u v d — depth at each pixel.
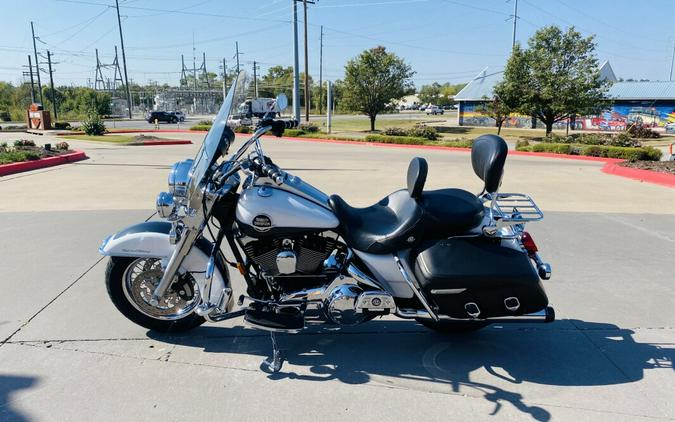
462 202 3.48
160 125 46.66
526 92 30.62
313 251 3.42
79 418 2.82
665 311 4.33
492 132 38.97
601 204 8.80
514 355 3.64
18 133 33.16
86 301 4.32
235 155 3.41
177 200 3.46
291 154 18.42
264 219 3.30
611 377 3.36
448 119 61.56
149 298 3.76
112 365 3.38
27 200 8.52
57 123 38.12
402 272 3.35
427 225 3.34
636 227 7.09
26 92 86.69
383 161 15.92
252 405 2.98
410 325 4.10
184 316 3.77
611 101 30.86
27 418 2.81
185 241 3.46
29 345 3.60
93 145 22.52
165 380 3.22
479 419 2.89
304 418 2.87
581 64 29.30
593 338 3.88
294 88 33.62
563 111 29.86
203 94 85.25
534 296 3.32
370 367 3.45
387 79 37.94
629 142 23.09
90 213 7.48
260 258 3.44
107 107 72.00
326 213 3.37
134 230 3.64
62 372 3.28
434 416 2.91
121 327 3.90
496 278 3.25
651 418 2.92
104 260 5.34
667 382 3.29
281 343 3.75
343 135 32.06
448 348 3.73
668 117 37.28
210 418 2.85
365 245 3.38
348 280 3.63
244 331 3.93
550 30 29.58
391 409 2.97
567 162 17.17
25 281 4.75
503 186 10.81
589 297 4.61
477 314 3.34
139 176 11.58
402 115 77.12
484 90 46.22
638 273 5.22
